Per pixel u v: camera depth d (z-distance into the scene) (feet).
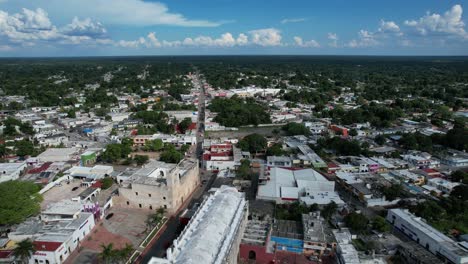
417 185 440.86
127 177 452.35
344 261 268.82
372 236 321.11
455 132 601.21
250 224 328.49
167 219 369.71
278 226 330.13
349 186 431.02
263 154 593.01
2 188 340.39
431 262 267.59
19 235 311.27
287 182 437.99
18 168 499.51
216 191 355.77
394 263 283.79
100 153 570.87
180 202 405.80
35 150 590.14
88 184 440.45
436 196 404.57
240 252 291.17
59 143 639.35
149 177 413.18
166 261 237.25
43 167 504.84
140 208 396.16
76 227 319.88
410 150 581.12
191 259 230.48
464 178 440.04
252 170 513.86
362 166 502.79
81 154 556.10
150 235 334.03
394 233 336.49
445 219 354.95
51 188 431.84
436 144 623.77
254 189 445.37
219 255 238.48
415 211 360.48
